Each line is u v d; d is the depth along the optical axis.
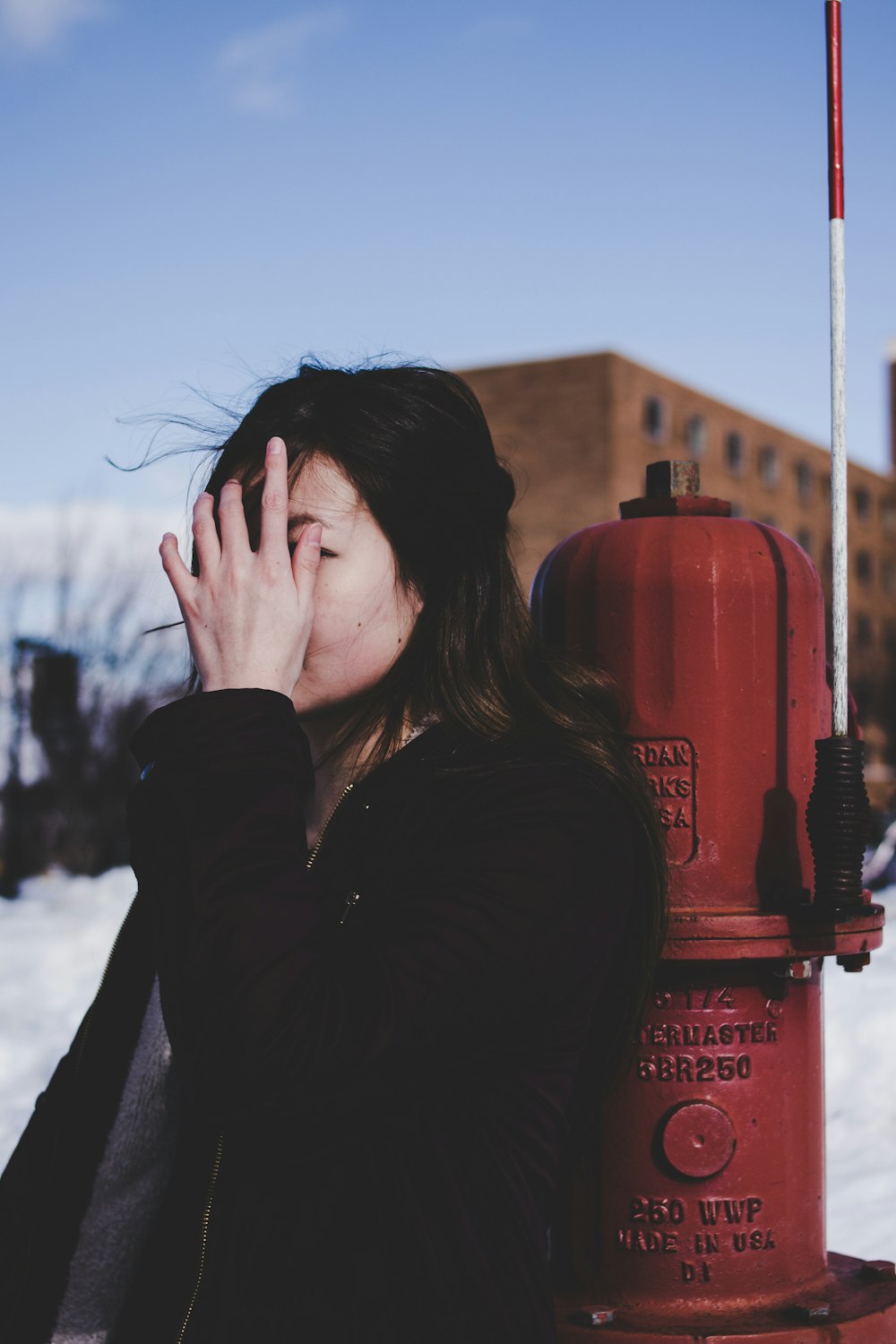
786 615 1.82
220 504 1.32
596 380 39.22
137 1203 1.31
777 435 49.62
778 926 1.70
